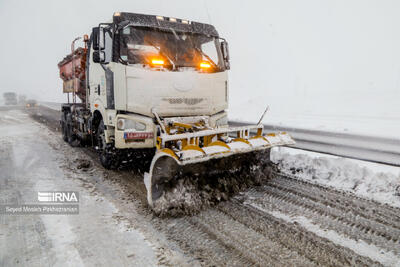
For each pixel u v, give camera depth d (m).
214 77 4.79
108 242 2.68
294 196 3.79
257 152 4.11
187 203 3.24
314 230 2.89
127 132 4.14
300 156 5.12
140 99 4.12
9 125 12.34
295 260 2.41
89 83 5.68
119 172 5.04
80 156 6.35
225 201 3.61
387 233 2.83
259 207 3.45
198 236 2.79
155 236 2.79
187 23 4.73
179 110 4.42
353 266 2.32
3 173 4.96
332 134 5.18
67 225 3.02
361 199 3.67
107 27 4.34
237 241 2.70
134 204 3.58
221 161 3.67
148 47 4.27
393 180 3.88
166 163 3.24
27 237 2.77
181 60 4.50
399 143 4.13
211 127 4.48
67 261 2.39
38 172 5.03
